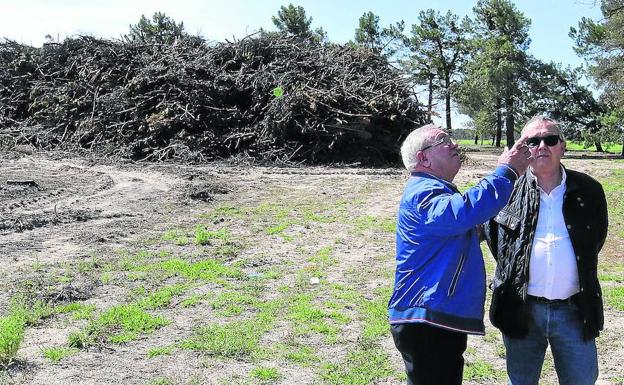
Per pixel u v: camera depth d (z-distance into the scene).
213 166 21.41
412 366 3.18
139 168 20.09
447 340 3.12
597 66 38.91
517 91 48.09
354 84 24.14
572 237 3.35
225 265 8.57
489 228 3.70
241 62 26.09
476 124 54.22
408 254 3.20
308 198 14.86
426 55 58.97
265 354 5.38
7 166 20.50
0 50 29.06
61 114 25.23
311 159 22.86
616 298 7.15
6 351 5.06
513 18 47.88
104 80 25.61
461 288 3.13
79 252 9.12
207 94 24.20
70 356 5.29
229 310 6.57
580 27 44.00
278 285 7.68
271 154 22.75
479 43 49.56
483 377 5.07
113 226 11.11
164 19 49.88
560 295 3.39
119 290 7.25
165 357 5.30
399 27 59.09
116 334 5.79
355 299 7.07
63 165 20.44
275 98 23.31
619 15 34.94
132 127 23.83
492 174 3.16
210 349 5.47
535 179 3.46
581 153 46.59
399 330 3.19
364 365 5.18
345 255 9.31
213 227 11.26
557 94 46.06
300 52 26.33
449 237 3.14
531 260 3.42
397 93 24.22
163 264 8.39
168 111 23.12
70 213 12.10
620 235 10.69
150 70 24.53
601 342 5.87
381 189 16.42
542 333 3.47
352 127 22.72
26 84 27.69
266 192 15.77
